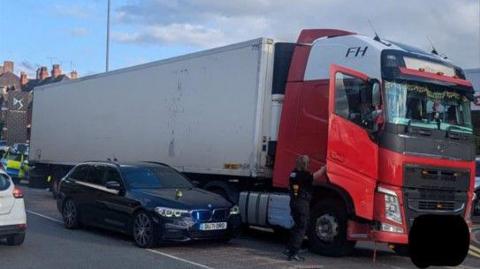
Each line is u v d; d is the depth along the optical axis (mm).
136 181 11812
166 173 12375
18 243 10828
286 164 11234
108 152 17594
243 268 9273
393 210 9758
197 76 13820
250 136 12125
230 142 12656
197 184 13797
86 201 12641
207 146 13344
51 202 19812
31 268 8992
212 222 10891
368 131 9906
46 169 22656
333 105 10078
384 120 9836
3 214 10227
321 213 10648
